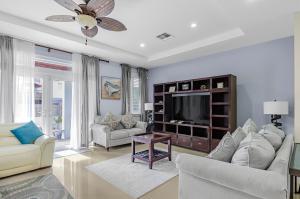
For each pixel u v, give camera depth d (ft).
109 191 7.50
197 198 4.87
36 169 9.83
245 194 4.01
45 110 13.76
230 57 14.03
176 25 10.68
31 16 9.73
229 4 7.75
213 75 15.02
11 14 9.48
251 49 12.92
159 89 18.79
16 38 11.67
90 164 10.78
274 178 3.65
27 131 10.44
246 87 13.15
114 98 17.83
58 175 9.13
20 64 11.84
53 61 13.98
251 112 12.87
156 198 6.98
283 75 11.48
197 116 14.99
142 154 11.34
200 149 13.94
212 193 4.58
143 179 8.65
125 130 15.61
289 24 9.50
